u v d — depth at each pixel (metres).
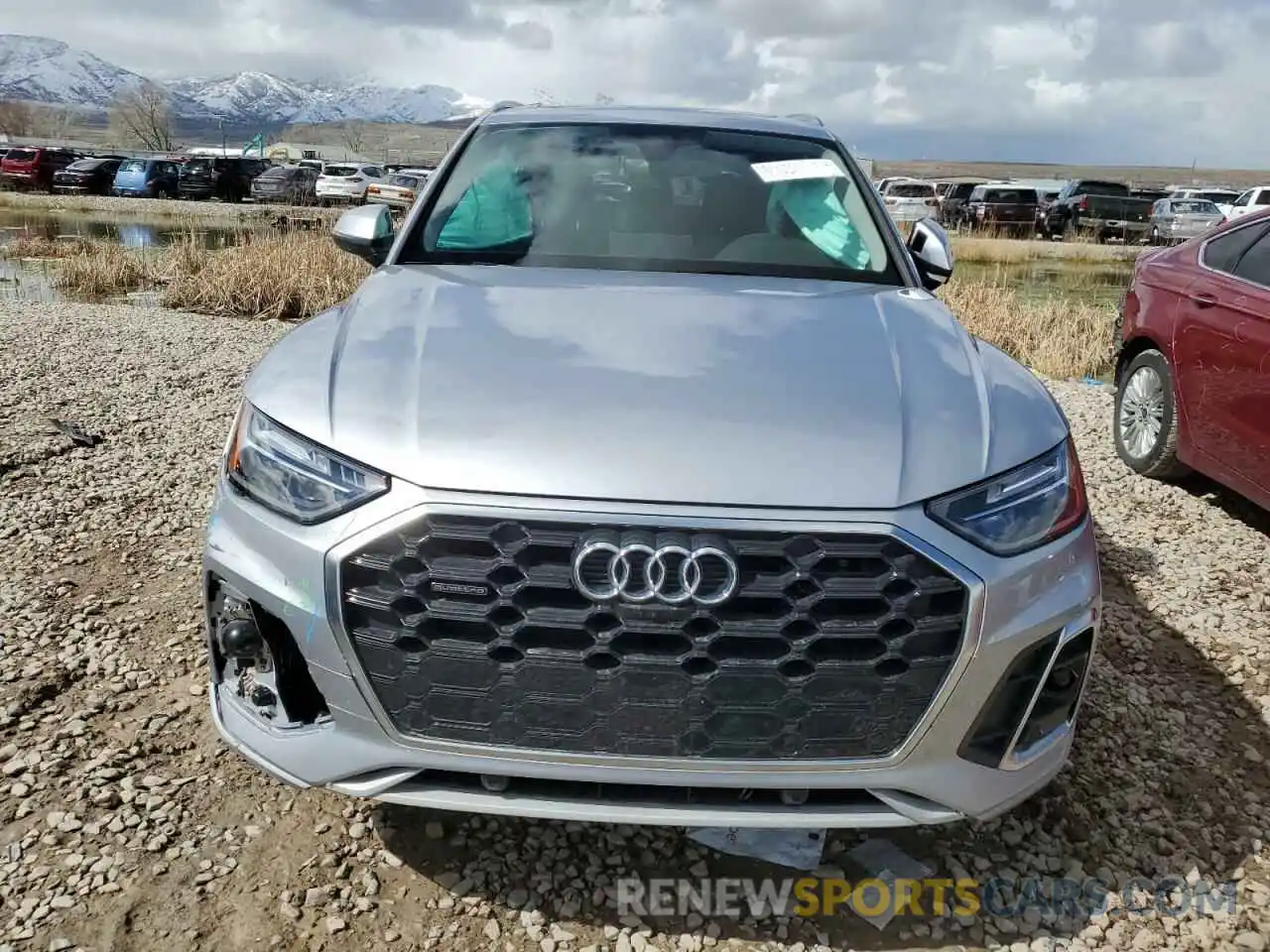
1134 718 3.07
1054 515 2.11
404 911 2.21
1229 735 3.04
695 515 1.84
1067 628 2.08
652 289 2.68
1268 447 4.28
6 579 3.68
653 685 1.89
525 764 1.95
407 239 3.10
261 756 2.13
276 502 2.04
